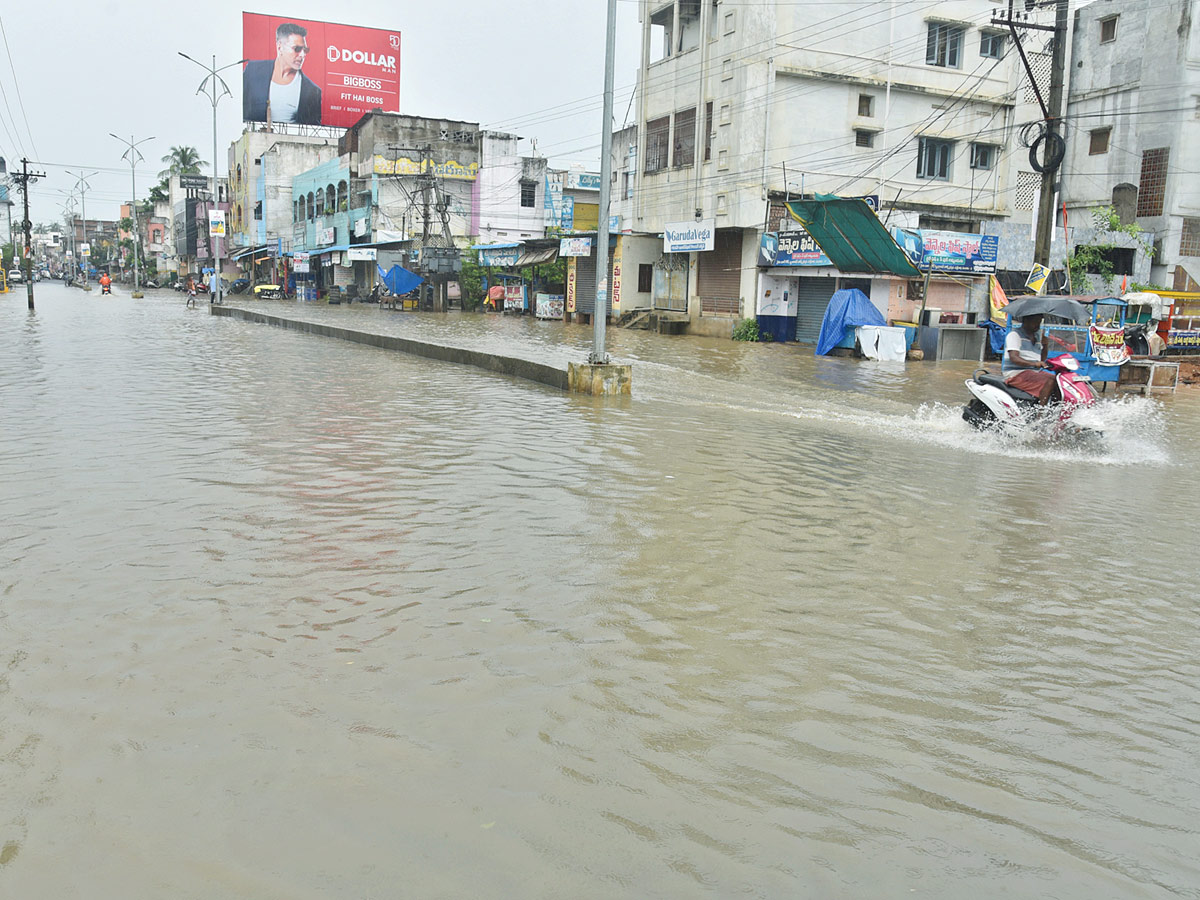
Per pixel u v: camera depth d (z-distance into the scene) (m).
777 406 13.56
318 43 62.28
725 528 6.45
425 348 19.56
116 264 125.50
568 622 4.54
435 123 54.62
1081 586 5.55
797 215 25.00
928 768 3.31
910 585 5.40
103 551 5.45
